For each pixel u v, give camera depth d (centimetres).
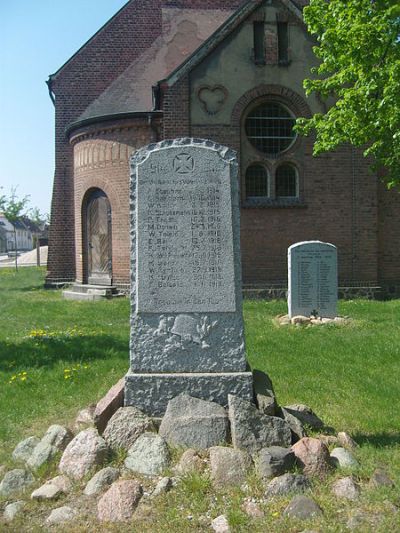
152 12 2278
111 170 1877
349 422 626
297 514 406
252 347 1012
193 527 404
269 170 1770
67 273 2234
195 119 1748
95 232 1966
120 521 415
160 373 567
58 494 455
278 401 704
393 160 1396
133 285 573
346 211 1797
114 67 2259
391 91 1197
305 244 1308
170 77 1733
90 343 1047
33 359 933
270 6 1756
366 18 1268
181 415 524
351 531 384
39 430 623
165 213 572
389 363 896
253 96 1758
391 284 1881
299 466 465
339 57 1371
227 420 521
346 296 1791
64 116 2238
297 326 1224
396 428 604
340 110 1385
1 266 4650
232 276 571
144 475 473
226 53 1750
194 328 570
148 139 1820
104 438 514
